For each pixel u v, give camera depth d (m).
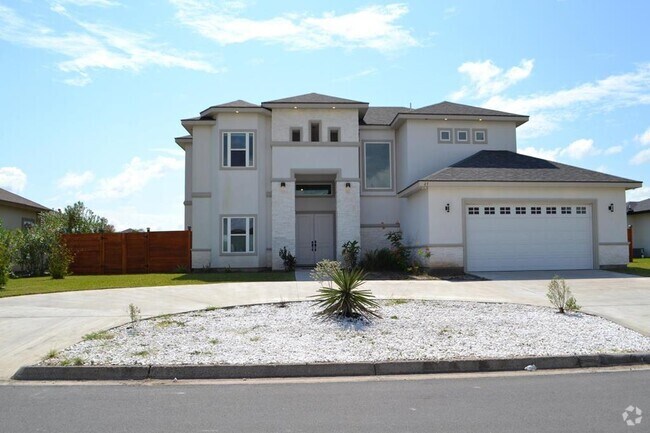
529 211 20.55
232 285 16.72
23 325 10.64
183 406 6.22
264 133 23.73
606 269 20.62
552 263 20.55
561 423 5.48
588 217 20.86
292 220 23.09
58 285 17.19
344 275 11.43
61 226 25.80
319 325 10.53
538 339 9.42
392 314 11.58
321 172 23.34
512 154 23.64
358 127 24.33
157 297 14.18
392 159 25.31
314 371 7.85
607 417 5.68
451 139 24.09
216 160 23.36
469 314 11.62
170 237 23.33
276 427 5.44
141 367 7.72
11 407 6.20
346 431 5.30
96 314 11.75
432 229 20.03
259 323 10.78
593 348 8.84
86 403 6.38
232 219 23.23
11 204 27.44
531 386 7.09
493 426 5.40
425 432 5.24
